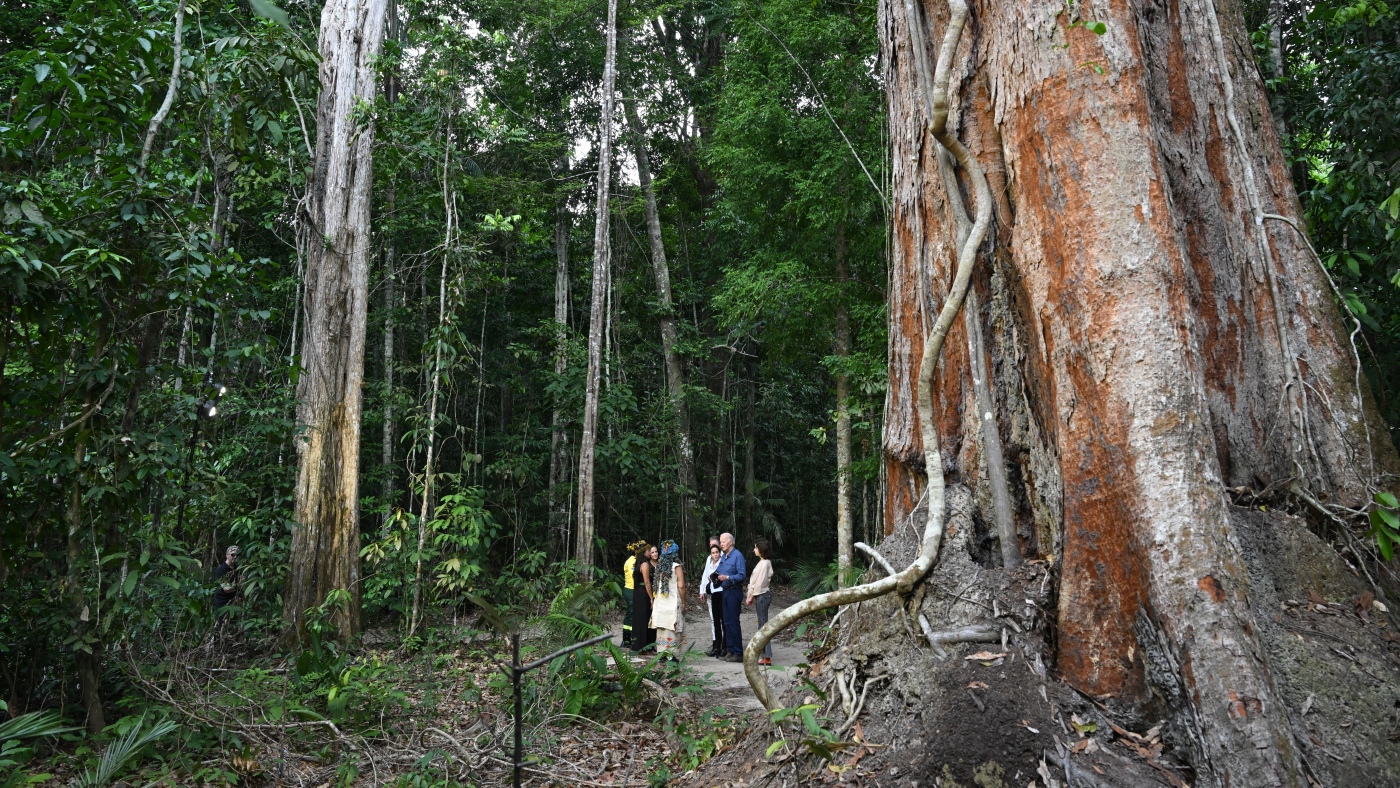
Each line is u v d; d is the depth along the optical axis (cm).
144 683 581
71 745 559
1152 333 362
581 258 2128
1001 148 434
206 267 588
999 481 419
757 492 2280
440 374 1179
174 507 815
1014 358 427
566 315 2114
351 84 1154
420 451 1802
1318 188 719
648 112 2105
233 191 1169
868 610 434
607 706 646
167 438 600
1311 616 349
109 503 561
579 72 2034
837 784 348
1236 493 387
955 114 452
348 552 1066
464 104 1343
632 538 2227
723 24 2047
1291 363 406
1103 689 347
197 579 745
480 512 1104
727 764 432
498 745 529
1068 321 381
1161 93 419
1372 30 757
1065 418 378
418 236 1670
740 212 1513
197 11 812
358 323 1125
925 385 431
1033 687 347
